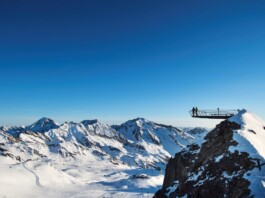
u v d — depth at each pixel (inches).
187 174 2442.2
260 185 1605.6
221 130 2527.1
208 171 2127.2
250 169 1790.1
